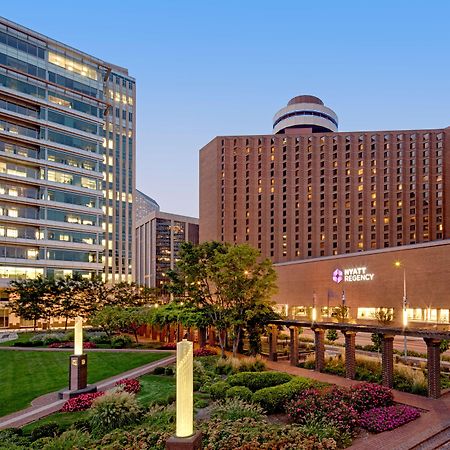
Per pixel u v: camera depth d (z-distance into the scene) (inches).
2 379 1089.4
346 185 4936.0
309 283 3400.6
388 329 857.5
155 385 970.1
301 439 525.7
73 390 893.2
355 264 2935.5
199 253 1362.0
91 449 514.3
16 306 2399.1
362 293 2851.9
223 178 5383.9
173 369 1093.8
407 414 655.8
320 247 4923.7
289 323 1159.6
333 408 639.1
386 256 2679.6
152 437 535.5
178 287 1405.0
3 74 2881.4
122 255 5378.9
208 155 5669.3
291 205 5113.2
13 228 2861.7
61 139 3110.2
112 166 5408.5
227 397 745.6
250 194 5280.5
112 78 5511.8
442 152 4704.7
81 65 3309.5
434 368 784.9
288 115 6136.8
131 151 5625.0
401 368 943.7
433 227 4635.8
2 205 2834.6
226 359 1154.0
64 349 1659.7
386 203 4781.0
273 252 5098.4
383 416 641.6
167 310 1582.2
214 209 5403.5
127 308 1953.7
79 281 2496.3
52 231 3002.0
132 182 5585.6
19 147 2957.7
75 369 899.4
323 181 5024.6
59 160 3085.6
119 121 5536.4
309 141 5147.6
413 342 1808.6
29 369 1226.0
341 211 4911.4
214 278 1280.8
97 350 1572.3
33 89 3016.7
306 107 6038.4
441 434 601.3
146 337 2025.1
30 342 1802.4
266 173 5251.0
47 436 613.9
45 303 2314.2
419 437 578.2
